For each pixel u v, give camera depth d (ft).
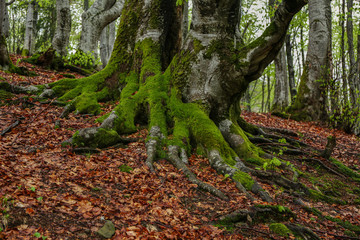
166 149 18.86
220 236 10.86
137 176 14.87
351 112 35.65
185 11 50.11
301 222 13.85
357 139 36.22
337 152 29.19
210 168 18.10
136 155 17.76
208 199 14.08
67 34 49.65
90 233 9.39
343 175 22.61
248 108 90.12
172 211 11.97
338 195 18.98
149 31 28.07
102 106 25.96
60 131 19.45
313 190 17.98
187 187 14.84
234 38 22.70
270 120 39.73
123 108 22.31
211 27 21.86
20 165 13.30
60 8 48.14
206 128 20.12
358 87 51.65
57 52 48.44
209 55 21.90
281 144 25.90
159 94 22.86
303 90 43.86
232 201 14.07
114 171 14.96
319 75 42.57
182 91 22.45
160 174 15.66
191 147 20.15
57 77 36.70
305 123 41.27
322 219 14.92
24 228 8.69
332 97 36.65
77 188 12.29
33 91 26.48
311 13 43.62
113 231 9.69
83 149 16.92
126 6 29.94
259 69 22.59
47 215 9.76
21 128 18.63
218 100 22.58
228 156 19.34
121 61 28.73
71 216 10.11
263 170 19.08
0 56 31.83
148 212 11.54
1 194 10.00
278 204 14.57
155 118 21.11
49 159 14.84
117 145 19.08
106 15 50.31
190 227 11.03
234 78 21.77
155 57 27.12
